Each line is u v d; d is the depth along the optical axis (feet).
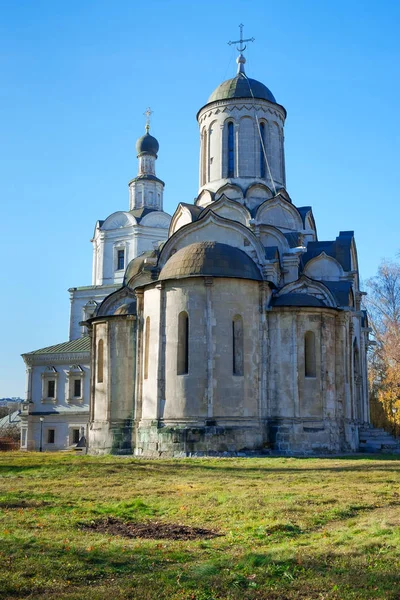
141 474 80.18
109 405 126.21
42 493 63.00
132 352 127.34
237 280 114.73
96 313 140.67
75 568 34.68
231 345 112.57
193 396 110.11
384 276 220.64
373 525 44.88
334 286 130.93
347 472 79.87
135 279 138.72
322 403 116.26
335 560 36.47
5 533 42.50
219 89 152.15
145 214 248.32
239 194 141.18
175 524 47.85
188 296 113.29
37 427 205.46
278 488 65.46
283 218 141.08
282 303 117.60
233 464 91.97
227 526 47.06
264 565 35.37
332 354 120.67
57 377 206.39
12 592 30.86
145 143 255.50
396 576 32.91
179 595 30.71
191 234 130.62
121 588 31.58
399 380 188.75
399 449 126.52
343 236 145.89
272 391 115.44
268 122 149.59
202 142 153.69
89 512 52.31
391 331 199.11
